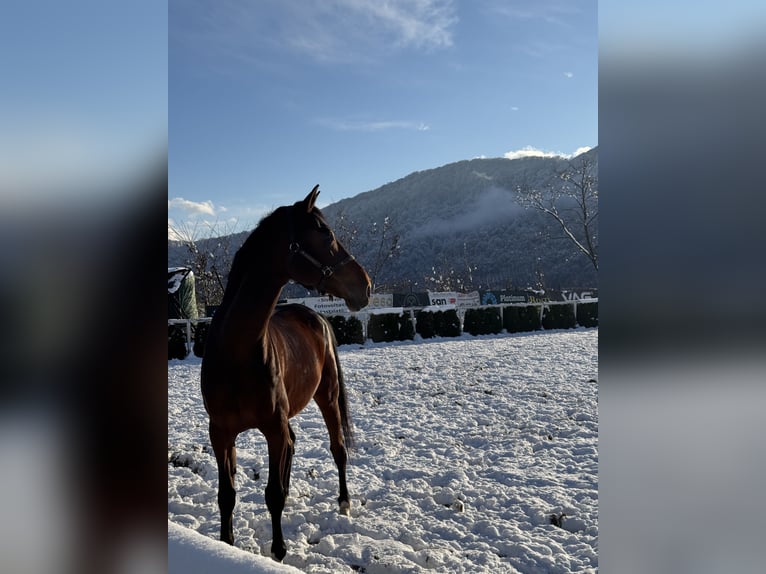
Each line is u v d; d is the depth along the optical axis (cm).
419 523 360
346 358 1220
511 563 306
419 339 1639
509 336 1689
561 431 577
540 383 848
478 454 511
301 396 335
